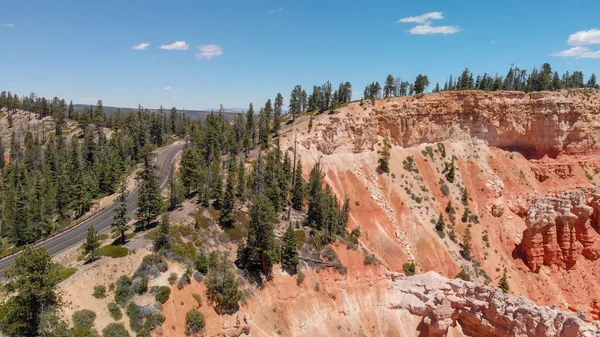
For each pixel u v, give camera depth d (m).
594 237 123.06
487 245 123.31
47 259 51.53
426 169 140.38
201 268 70.69
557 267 119.38
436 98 149.88
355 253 89.81
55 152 160.50
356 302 83.25
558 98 155.75
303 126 136.50
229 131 160.88
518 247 125.12
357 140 135.88
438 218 125.94
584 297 114.25
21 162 167.12
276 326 72.50
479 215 133.88
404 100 147.75
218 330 66.12
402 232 118.44
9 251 94.56
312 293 79.88
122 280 63.38
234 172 101.50
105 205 118.19
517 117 155.12
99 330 56.34
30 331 50.81
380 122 142.38
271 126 151.25
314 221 92.50
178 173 123.38
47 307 51.75
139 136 166.38
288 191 108.31
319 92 174.38
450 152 149.25
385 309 84.25
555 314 73.75
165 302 63.44
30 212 103.56
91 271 63.19
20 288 49.50
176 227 77.31
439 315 79.38
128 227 76.12
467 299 83.69
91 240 66.81
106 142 179.62
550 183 151.38
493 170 148.62
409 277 89.12
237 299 68.19
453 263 112.88
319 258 85.62
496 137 156.00
